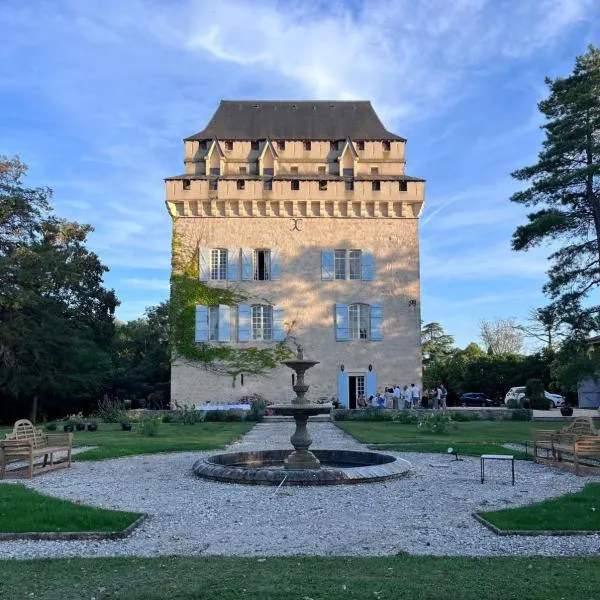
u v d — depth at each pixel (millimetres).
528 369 51062
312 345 40219
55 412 46562
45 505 9906
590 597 5793
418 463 15953
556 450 15195
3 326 36281
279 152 43875
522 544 7973
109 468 15352
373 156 43875
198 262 40656
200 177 41031
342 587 6094
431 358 72500
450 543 8070
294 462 14266
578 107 31344
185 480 13273
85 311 45750
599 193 31734
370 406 35906
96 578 6461
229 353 39906
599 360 30641
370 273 40844
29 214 40125
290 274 40781
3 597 5898
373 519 9484
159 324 52812
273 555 7473
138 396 49719
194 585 6184
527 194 32625
